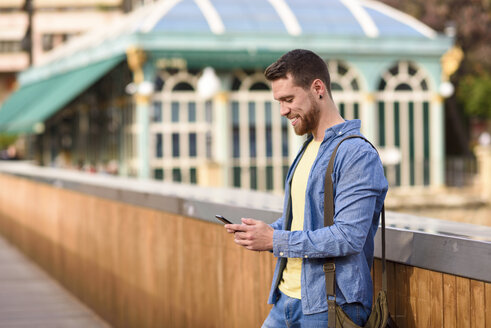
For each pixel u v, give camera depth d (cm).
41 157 2603
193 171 1864
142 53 1773
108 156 2064
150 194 530
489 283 233
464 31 3331
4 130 2352
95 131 2155
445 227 277
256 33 1877
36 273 955
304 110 253
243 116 1894
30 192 1065
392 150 1953
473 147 3284
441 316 254
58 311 727
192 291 466
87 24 5453
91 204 707
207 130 1870
